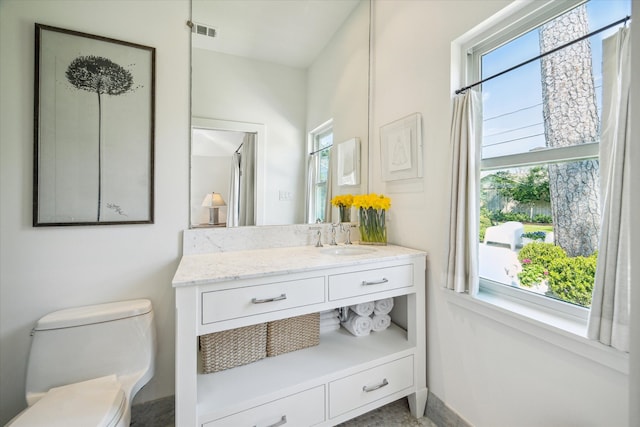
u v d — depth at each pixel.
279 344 1.40
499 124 1.23
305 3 1.72
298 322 1.45
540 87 1.07
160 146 1.41
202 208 1.50
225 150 1.55
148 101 1.37
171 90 1.43
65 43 1.23
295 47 1.72
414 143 1.58
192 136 1.48
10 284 1.19
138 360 1.22
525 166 1.14
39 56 1.19
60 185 1.24
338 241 1.89
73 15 1.25
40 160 1.20
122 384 1.15
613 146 0.80
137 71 1.35
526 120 1.12
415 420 1.47
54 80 1.22
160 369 1.41
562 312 1.01
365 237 1.78
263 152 1.65
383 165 1.85
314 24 1.76
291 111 1.72
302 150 1.76
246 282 1.08
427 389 1.50
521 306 1.13
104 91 1.30
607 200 0.81
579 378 0.91
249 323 1.09
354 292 1.31
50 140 1.22
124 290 1.36
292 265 1.21
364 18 1.93
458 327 1.34
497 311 1.14
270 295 1.12
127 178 1.34
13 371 1.19
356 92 1.93
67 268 1.26
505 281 1.23
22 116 1.18
